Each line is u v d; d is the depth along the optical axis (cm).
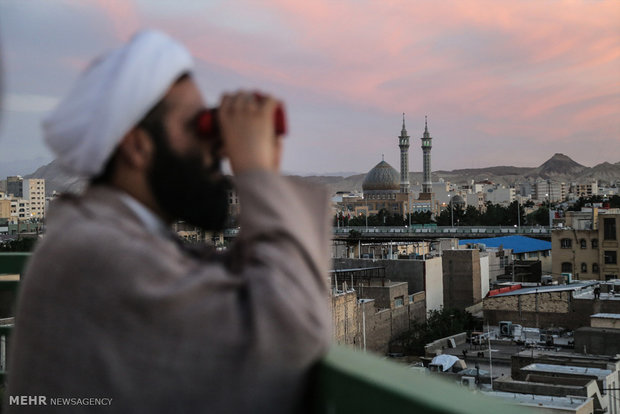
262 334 133
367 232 14212
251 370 134
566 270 7544
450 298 6819
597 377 2906
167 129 157
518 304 5178
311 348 136
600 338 4019
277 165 156
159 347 135
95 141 154
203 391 134
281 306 134
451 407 111
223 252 166
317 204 158
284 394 135
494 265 8344
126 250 142
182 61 162
